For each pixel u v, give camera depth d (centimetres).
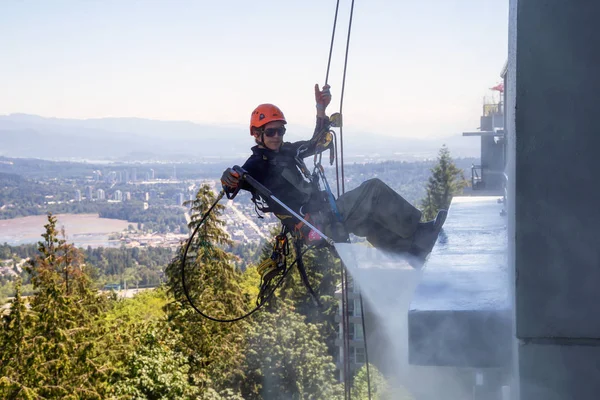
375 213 586
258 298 558
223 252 3847
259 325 3534
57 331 2469
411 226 595
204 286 3747
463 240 561
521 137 287
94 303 3366
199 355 3425
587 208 282
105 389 2553
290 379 3431
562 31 280
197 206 3881
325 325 4544
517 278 291
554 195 285
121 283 16725
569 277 286
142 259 19512
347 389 541
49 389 2405
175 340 3120
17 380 2369
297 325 3550
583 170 282
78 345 2539
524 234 290
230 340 3519
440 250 516
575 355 287
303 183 544
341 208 573
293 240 561
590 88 279
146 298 8031
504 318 330
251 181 520
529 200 288
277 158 538
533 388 292
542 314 289
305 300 4544
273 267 555
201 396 2928
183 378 2794
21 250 19500
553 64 282
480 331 332
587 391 287
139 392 2680
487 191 1719
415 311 339
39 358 2402
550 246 287
